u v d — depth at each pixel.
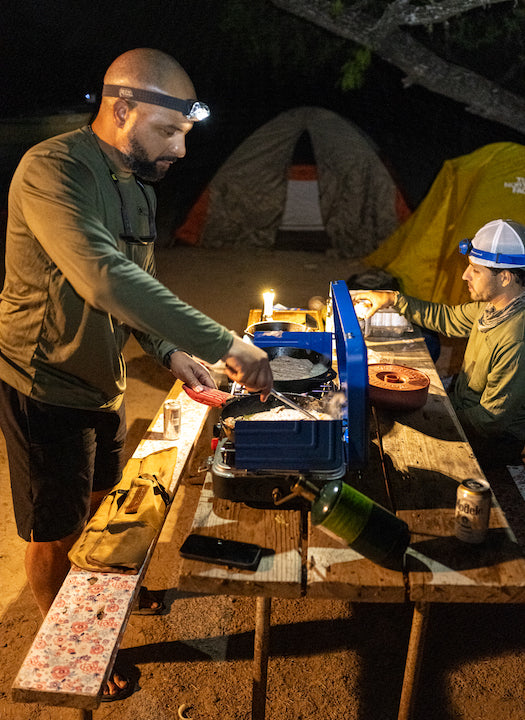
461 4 6.05
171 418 3.04
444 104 9.91
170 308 1.75
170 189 10.79
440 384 2.90
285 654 2.72
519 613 2.96
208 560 1.78
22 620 2.87
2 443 4.29
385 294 3.54
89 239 1.78
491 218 6.39
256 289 7.77
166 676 2.60
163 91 1.93
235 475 1.95
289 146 9.29
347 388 2.04
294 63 7.74
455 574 1.71
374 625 2.88
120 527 2.37
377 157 9.08
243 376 1.85
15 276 2.10
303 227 9.50
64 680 1.83
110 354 2.22
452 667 2.67
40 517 2.29
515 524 2.43
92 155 2.01
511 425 2.91
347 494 1.70
